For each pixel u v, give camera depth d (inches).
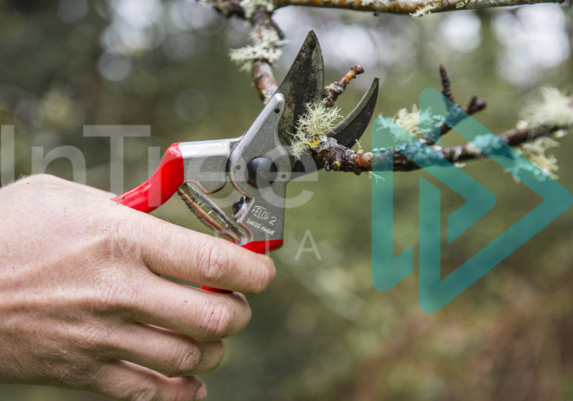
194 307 29.8
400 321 116.2
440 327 112.4
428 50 128.1
